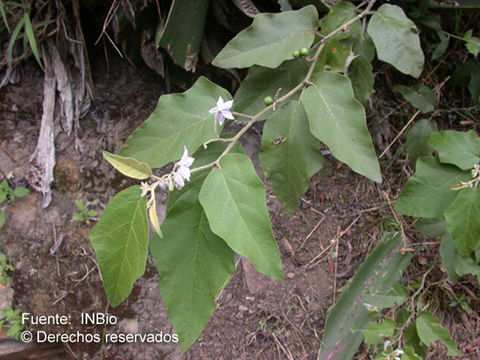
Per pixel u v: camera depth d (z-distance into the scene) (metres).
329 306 0.59
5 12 0.55
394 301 0.52
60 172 0.59
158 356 0.57
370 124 0.63
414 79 0.62
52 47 0.58
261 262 0.30
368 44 0.45
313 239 0.61
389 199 0.62
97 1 0.53
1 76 0.59
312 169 0.42
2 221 0.57
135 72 0.62
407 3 0.56
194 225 0.35
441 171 0.45
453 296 0.60
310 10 0.41
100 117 0.61
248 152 0.61
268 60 0.40
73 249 0.59
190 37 0.50
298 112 0.42
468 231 0.41
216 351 0.57
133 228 0.30
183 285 0.35
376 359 0.47
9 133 0.59
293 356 0.57
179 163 0.31
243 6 0.50
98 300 0.58
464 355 0.60
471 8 0.57
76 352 0.58
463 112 0.64
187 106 0.38
